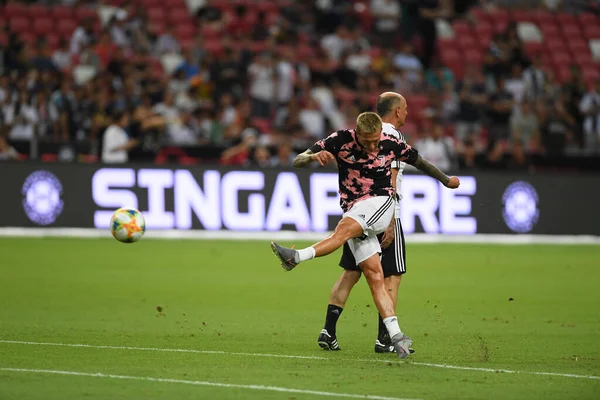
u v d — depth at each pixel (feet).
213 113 278.26
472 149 282.97
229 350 101.19
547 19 382.42
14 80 268.82
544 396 78.95
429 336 114.52
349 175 94.58
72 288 158.81
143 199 248.52
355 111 301.02
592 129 317.42
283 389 80.12
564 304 147.13
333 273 187.32
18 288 157.58
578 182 271.08
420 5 358.43
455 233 263.08
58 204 245.45
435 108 318.86
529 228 268.21
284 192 254.06
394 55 339.16
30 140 255.09
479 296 155.94
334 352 100.68
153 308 137.39
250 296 152.56
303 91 301.84
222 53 304.09
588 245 260.01
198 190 250.78
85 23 309.63
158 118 267.39
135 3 343.05
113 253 213.87
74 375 85.66
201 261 202.80
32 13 330.34
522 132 302.66
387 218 93.91
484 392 80.23
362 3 363.35
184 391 79.10
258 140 277.03
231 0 355.97
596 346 107.55
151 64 311.06
